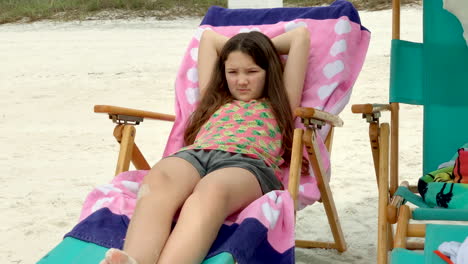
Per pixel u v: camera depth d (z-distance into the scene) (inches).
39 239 135.5
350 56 125.0
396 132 116.1
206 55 127.1
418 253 85.0
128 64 367.2
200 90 124.3
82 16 554.6
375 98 263.9
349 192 160.1
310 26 129.3
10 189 169.9
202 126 116.1
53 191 167.2
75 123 249.9
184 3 573.6
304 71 119.9
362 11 520.4
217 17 139.8
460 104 119.5
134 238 83.1
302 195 109.0
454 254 79.8
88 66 366.6
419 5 509.4
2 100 295.4
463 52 120.0
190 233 82.4
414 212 91.9
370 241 131.0
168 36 463.5
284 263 91.2
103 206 97.0
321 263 120.9
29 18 561.6
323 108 119.3
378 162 113.1
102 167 189.9
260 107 114.9
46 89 314.8
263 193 99.0
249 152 104.0
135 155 116.0
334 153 196.7
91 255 87.6
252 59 115.4
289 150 114.6
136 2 568.7
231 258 83.3
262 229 88.3
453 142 119.0
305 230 138.8
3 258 126.5
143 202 88.7
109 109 108.7
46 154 207.0
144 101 277.4
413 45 122.7
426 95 120.9
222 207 87.4
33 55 411.2
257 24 135.9
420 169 175.0
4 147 217.6
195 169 96.5
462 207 94.3
